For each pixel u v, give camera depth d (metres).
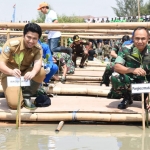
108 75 6.69
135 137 3.82
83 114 4.32
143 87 4.07
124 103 4.62
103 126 4.29
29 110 4.46
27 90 4.60
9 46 4.36
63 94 6.06
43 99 4.68
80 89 6.02
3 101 5.13
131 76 4.54
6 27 5.39
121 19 14.05
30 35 4.20
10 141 3.60
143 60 4.36
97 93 5.95
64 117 4.33
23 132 3.97
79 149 3.34
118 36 11.22
